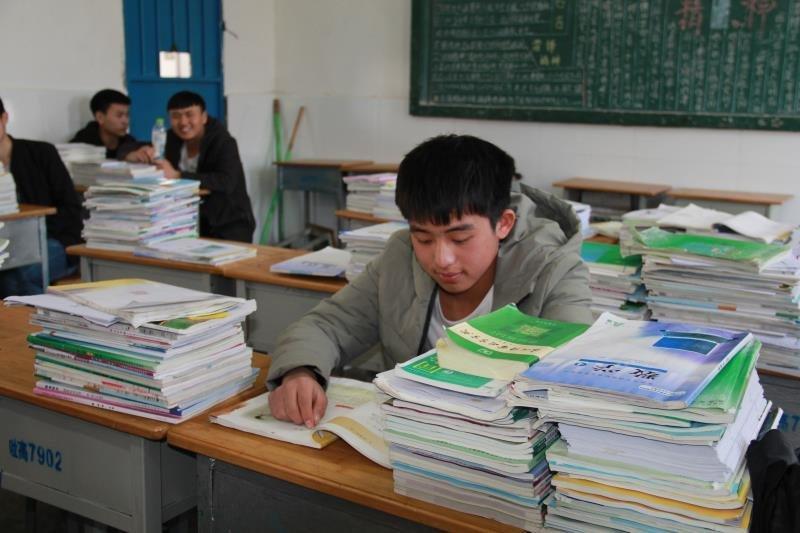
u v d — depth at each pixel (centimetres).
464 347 103
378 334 163
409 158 131
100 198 292
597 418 87
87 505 144
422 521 101
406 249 158
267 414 134
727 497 83
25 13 448
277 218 632
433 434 98
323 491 111
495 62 537
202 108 435
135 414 135
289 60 624
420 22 557
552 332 109
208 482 126
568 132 524
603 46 501
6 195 330
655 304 198
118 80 509
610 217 481
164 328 129
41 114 462
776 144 465
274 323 260
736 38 463
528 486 94
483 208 127
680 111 485
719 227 221
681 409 82
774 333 185
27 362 162
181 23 548
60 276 378
